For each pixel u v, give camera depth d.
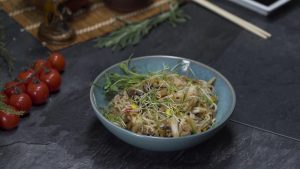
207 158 0.67
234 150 0.69
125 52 0.89
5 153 0.67
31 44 0.89
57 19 0.89
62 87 0.79
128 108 0.67
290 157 0.69
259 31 0.97
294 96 0.81
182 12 1.02
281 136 0.72
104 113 0.68
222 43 0.93
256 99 0.79
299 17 1.04
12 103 0.71
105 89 0.71
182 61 0.76
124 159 0.67
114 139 0.70
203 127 0.66
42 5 0.94
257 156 0.68
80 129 0.71
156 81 0.71
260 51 0.92
